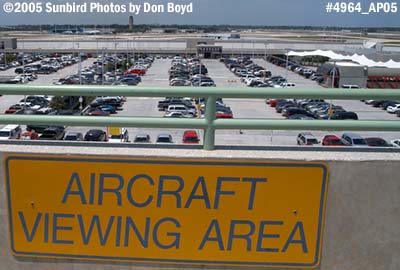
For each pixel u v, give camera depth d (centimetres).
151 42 8688
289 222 250
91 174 249
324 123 246
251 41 8781
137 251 256
